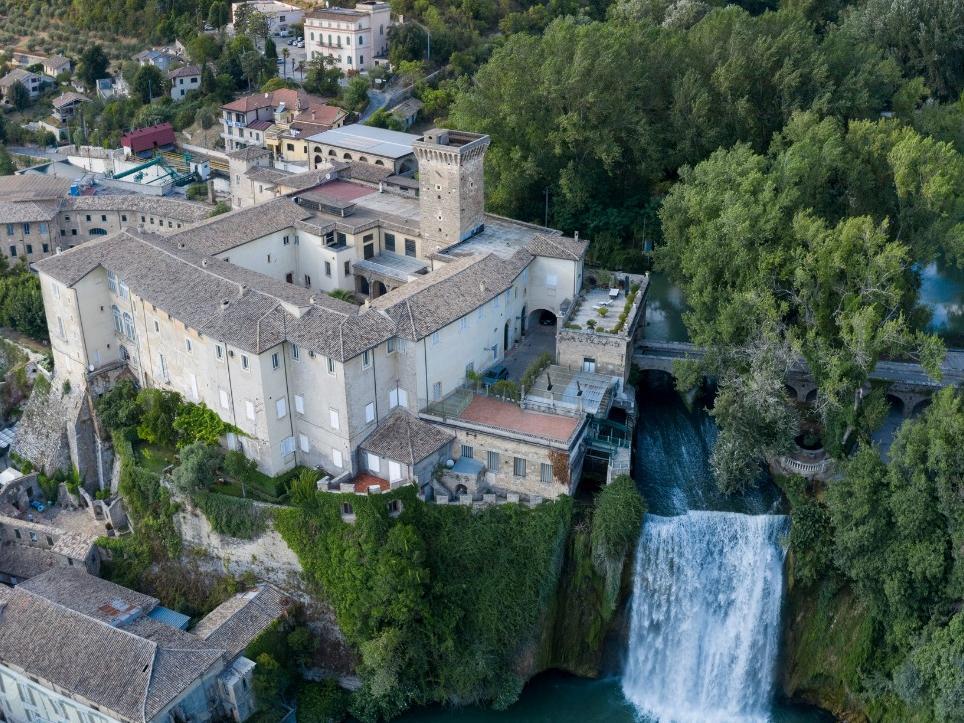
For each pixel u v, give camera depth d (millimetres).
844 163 120375
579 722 94750
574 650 99062
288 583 99750
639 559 96938
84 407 114688
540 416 103312
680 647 98188
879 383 109188
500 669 95938
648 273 127938
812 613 95812
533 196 149625
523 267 117062
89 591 97562
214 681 89312
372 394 100062
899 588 87562
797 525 94438
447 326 103562
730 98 143875
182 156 194625
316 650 98500
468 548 96625
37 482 115875
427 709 96125
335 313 98750
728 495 103000
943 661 83688
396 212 133875
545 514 97062
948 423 85500
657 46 149875
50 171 192250
